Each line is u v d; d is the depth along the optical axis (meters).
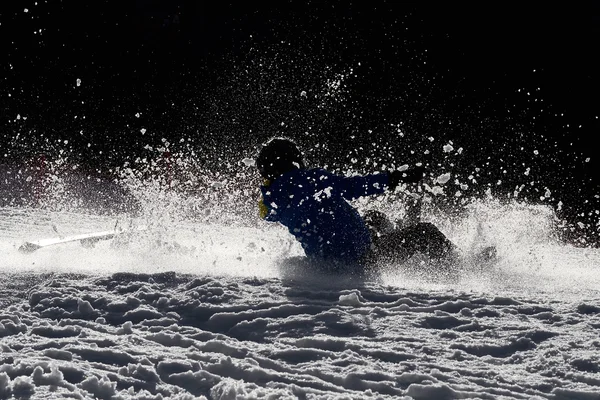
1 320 4.46
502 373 3.74
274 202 7.29
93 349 3.85
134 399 3.19
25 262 6.82
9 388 3.21
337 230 7.17
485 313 5.04
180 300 5.21
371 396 3.36
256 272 6.82
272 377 3.58
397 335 4.42
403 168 7.07
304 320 4.70
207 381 3.46
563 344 4.21
